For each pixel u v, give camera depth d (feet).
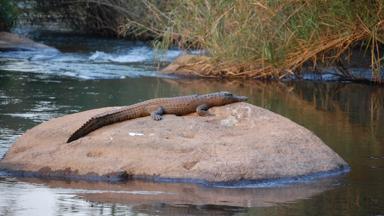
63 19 148.05
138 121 53.78
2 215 43.11
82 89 86.48
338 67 100.89
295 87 93.71
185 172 49.70
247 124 53.93
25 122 68.23
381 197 47.62
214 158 50.24
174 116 54.80
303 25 94.27
